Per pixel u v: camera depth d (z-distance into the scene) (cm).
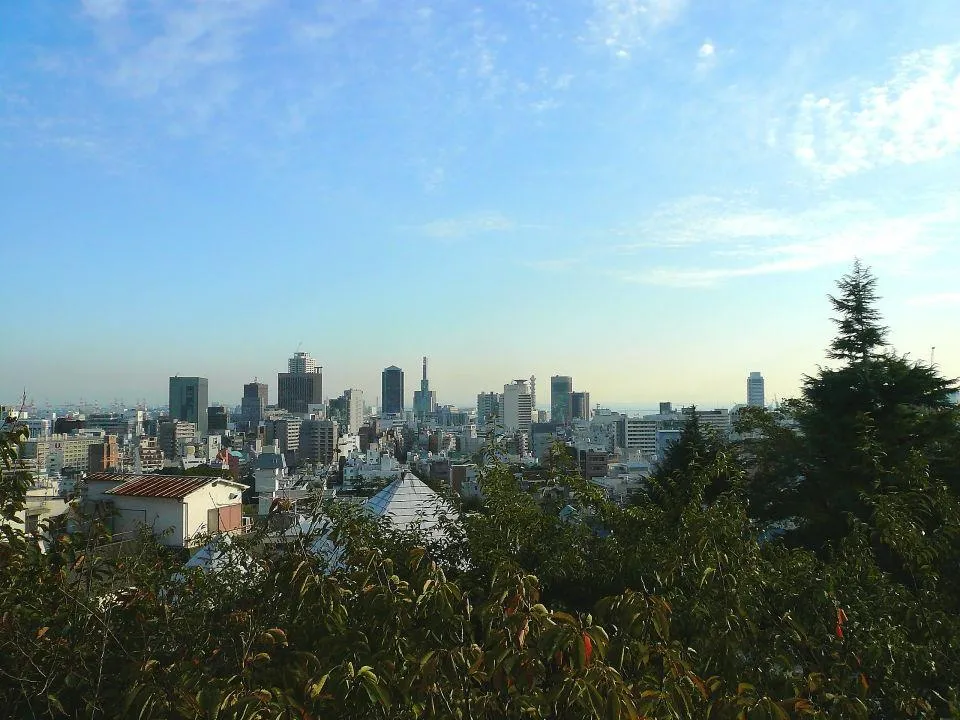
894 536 657
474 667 330
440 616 384
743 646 464
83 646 416
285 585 441
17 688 400
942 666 518
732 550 570
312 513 618
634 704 310
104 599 493
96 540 547
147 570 545
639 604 383
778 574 580
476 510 795
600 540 741
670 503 785
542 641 318
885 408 1683
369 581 412
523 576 393
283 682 356
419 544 685
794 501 1703
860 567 609
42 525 566
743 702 346
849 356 1808
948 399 1680
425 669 320
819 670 481
